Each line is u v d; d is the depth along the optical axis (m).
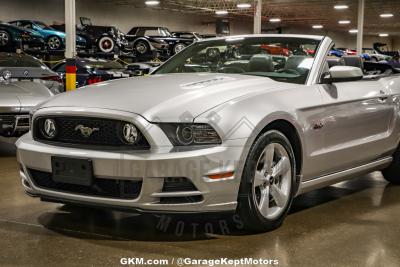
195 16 36.09
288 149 3.33
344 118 3.81
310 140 3.49
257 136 3.08
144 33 22.31
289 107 3.32
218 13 33.31
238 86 3.34
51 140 3.16
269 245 3.04
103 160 2.86
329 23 41.81
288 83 3.61
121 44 20.14
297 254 2.90
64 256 2.82
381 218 3.71
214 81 3.46
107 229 3.30
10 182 4.68
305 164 3.50
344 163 3.90
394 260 2.84
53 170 3.04
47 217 3.57
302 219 3.64
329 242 3.12
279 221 3.34
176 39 21.61
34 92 6.01
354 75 3.72
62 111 3.06
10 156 6.09
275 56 3.98
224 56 4.23
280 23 42.25
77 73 12.44
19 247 2.96
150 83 3.47
